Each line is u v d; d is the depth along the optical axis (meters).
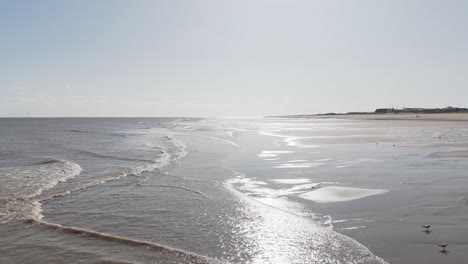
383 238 7.13
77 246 7.04
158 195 11.38
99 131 61.94
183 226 8.25
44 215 9.23
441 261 5.97
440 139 30.52
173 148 27.69
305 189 11.91
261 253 6.63
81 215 9.23
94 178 14.54
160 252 6.70
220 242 7.21
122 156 22.61
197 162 19.14
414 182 12.41
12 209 9.65
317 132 46.28
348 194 11.01
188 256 6.51
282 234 7.57
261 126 76.50
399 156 19.56
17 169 16.92
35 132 58.69
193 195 11.30
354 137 35.09
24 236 7.59
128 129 70.38
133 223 8.52
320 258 6.32
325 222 8.31
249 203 10.20
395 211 8.98
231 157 21.05
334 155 20.83
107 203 10.42
